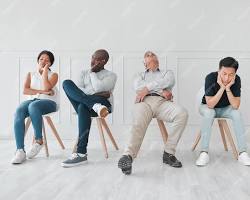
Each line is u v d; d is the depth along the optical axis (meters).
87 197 1.78
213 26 3.62
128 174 2.23
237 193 1.85
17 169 2.38
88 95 2.69
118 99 3.71
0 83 3.79
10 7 3.75
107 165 2.50
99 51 2.81
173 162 2.45
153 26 3.67
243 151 2.59
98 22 3.72
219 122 3.04
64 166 2.43
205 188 1.94
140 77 2.74
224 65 2.56
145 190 1.90
